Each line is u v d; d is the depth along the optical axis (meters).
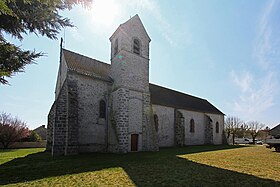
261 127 54.81
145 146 18.02
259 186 6.37
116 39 19.20
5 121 28.69
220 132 31.56
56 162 11.08
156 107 22.25
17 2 5.59
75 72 16.31
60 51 19.03
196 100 31.27
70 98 15.12
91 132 16.62
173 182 6.79
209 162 11.20
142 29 19.95
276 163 10.97
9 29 6.32
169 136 23.09
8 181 6.91
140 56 19.23
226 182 6.81
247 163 10.94
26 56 6.60
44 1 5.60
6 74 5.09
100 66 20.58
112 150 16.53
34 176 7.62
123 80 17.50
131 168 9.25
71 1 5.63
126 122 16.92
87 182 6.76
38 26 6.45
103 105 17.89
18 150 20.77
